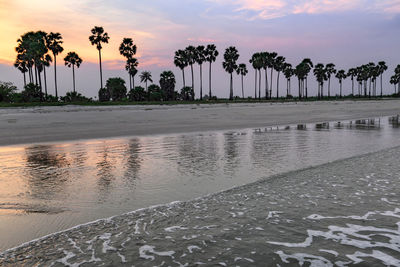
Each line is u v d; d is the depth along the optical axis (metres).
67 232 3.66
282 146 10.75
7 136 13.91
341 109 42.34
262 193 5.15
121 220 4.03
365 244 3.11
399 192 5.00
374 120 23.42
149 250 3.10
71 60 69.12
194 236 3.42
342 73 137.12
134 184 5.86
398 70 138.12
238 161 8.10
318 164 7.66
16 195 5.17
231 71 87.19
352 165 7.38
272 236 3.35
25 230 3.79
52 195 5.18
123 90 74.94
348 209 4.21
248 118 26.05
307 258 2.83
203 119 24.91
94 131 16.09
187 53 82.38
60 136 13.92
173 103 59.28
